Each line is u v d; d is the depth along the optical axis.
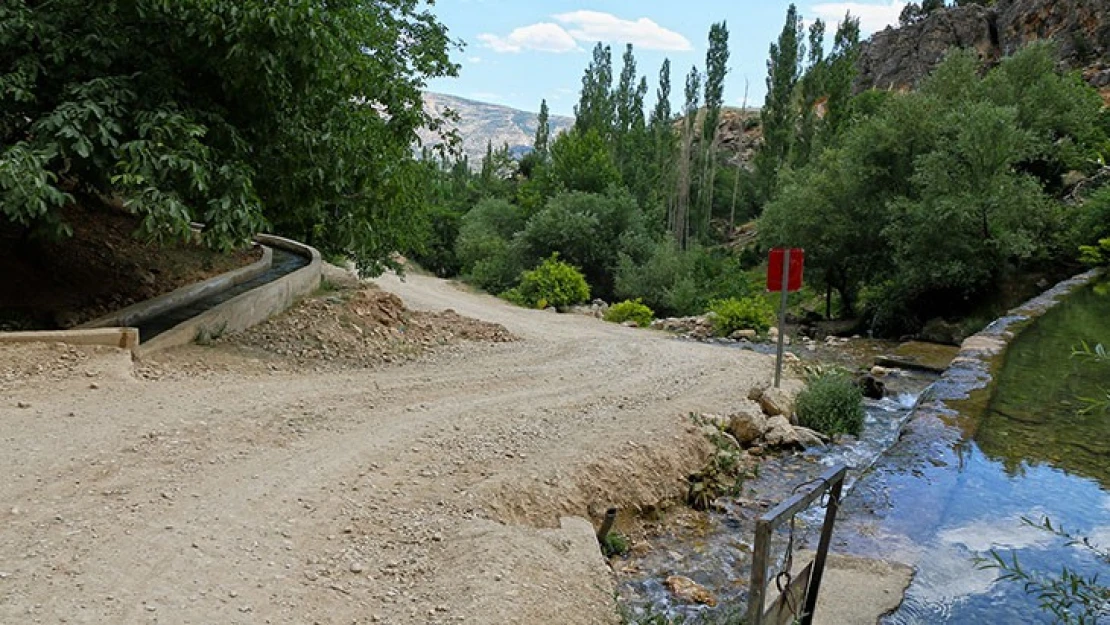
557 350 13.45
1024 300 20.19
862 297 26.41
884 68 67.25
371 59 10.94
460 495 5.58
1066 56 49.38
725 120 79.50
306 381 8.41
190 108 8.70
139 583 3.74
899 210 21.66
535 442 7.13
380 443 6.45
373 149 10.59
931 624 4.46
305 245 17.92
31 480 4.79
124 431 5.86
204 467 5.41
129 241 13.60
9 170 6.92
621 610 4.49
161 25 8.73
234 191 8.38
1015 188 20.11
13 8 8.07
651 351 14.06
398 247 15.39
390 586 4.14
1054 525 5.91
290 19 8.13
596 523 6.18
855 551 5.46
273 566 4.14
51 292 10.36
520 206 46.41
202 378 7.89
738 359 13.81
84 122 7.77
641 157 53.16
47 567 3.77
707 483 7.40
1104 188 18.66
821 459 8.83
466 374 10.14
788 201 25.66
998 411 9.22
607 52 58.25
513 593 4.11
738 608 4.67
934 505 6.27
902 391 13.00
